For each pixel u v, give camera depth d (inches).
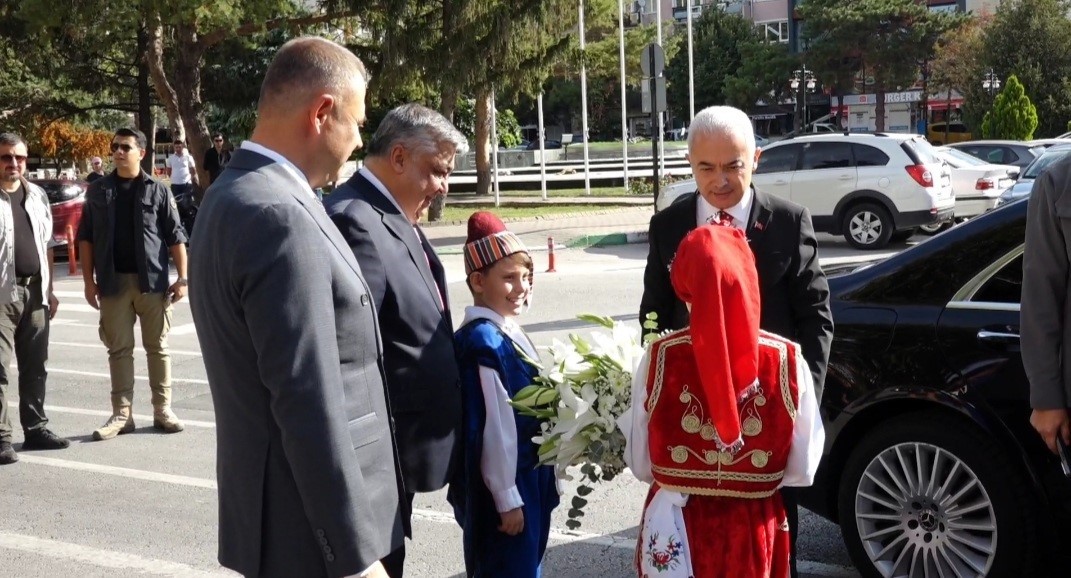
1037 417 143.0
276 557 101.7
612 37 1293.1
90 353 443.5
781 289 144.9
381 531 107.3
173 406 343.6
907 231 735.7
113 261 300.8
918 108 2773.1
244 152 106.5
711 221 145.2
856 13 2384.4
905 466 174.6
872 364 177.0
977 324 167.6
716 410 109.4
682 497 118.3
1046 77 2012.8
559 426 129.5
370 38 911.0
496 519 141.3
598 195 1151.0
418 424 131.0
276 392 96.7
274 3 811.4
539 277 597.0
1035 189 141.4
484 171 1202.6
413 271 134.1
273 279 97.0
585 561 202.2
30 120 1325.0
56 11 796.0
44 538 223.0
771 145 712.4
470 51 804.0
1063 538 160.4
